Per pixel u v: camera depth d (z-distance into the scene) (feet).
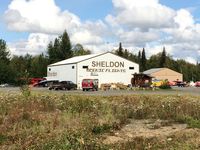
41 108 72.90
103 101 90.43
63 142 38.37
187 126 62.08
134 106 80.64
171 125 64.34
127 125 63.16
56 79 313.73
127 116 72.64
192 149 40.19
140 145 43.01
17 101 77.25
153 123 66.13
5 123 53.52
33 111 65.16
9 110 66.03
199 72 531.91
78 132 44.98
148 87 257.75
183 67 543.39
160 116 73.41
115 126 58.44
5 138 44.57
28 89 92.84
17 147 39.65
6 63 382.42
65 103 79.05
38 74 427.33
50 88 237.25
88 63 272.51
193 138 47.52
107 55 277.64
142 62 579.48
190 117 69.46
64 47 463.01
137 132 55.72
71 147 37.37
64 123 55.93
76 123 56.44
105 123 58.39
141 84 267.18
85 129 50.75
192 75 526.98
